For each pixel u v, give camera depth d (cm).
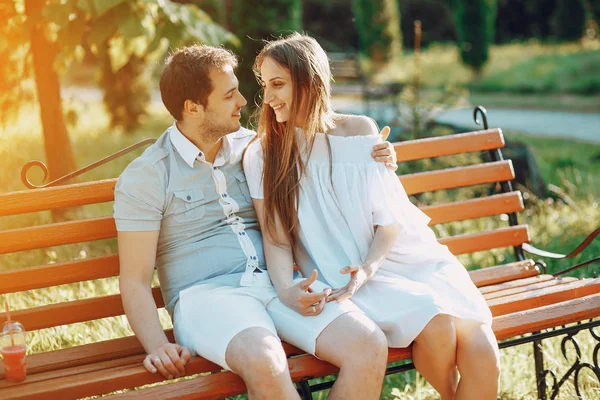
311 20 2311
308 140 289
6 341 248
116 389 245
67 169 564
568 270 339
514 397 337
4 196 285
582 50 1969
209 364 255
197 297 269
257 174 290
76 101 1421
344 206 288
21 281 282
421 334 260
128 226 269
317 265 288
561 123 1347
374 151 291
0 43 553
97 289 422
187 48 280
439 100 760
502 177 358
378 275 287
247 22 745
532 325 283
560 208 627
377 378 247
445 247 299
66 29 488
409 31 2400
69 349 278
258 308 264
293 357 257
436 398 337
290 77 281
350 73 1378
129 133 1098
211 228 286
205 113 276
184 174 281
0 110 589
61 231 288
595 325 298
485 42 1881
